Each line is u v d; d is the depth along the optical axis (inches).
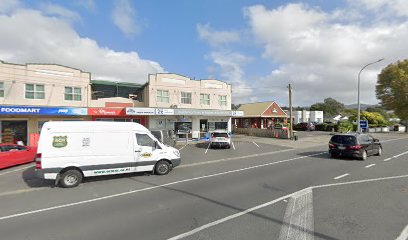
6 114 709.3
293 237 181.3
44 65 791.7
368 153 577.9
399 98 1716.3
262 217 221.1
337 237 180.5
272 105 1727.4
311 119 2760.8
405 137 1306.6
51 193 319.0
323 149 789.2
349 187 317.7
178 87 1047.6
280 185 334.6
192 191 312.5
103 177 405.7
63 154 354.6
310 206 247.6
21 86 756.0
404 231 188.4
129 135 399.2
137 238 185.0
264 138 1246.3
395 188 310.0
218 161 572.1
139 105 1045.2
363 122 1343.5
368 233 185.9
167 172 425.1
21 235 193.8
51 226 210.7
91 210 249.6
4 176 429.1
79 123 371.9
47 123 357.7
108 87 1106.7
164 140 729.0
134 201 276.5
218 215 228.4
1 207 265.6
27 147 557.9
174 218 223.1
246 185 337.4
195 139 1026.1
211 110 1039.6
